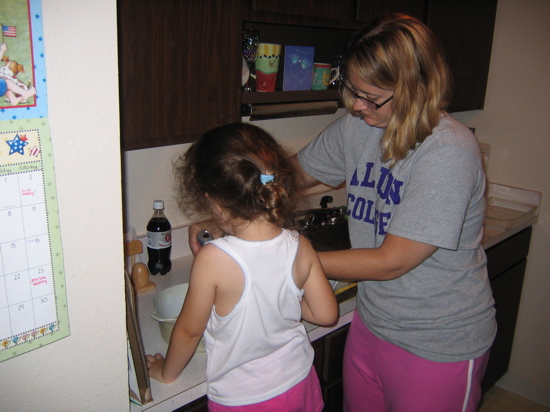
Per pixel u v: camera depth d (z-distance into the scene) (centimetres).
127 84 109
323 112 164
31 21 63
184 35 116
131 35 106
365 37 103
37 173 69
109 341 89
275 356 98
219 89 128
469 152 103
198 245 148
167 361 103
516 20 214
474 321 118
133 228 157
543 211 223
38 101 66
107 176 79
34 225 71
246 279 90
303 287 105
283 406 98
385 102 105
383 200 117
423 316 117
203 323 96
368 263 108
